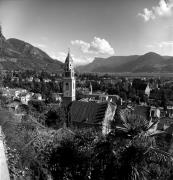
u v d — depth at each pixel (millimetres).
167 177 11828
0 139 14500
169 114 82875
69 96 73312
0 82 36438
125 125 12047
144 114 57000
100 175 13180
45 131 22266
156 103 128250
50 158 16109
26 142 16672
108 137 12930
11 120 20359
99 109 51062
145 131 11922
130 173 11117
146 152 11164
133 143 11461
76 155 16000
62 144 16766
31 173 12852
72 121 51094
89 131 18000
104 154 12977
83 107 52688
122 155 11727
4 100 37750
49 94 145250
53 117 39875
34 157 14383
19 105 54250
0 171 10883
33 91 182750
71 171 15992
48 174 14852
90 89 186375
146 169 11242
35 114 40500
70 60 73312
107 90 185000
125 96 154000
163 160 11281
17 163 12523
